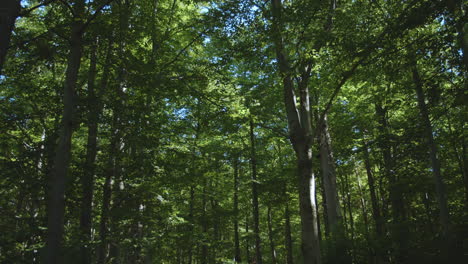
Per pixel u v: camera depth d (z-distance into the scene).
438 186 10.71
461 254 7.46
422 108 10.63
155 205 9.83
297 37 8.65
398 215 13.34
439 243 7.89
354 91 14.33
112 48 8.89
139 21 9.58
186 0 11.25
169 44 12.12
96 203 10.14
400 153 12.57
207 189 17.05
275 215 25.84
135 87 9.32
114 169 8.89
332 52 8.05
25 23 11.46
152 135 9.23
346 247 8.64
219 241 14.19
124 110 8.76
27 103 9.01
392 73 8.38
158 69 9.54
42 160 7.67
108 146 9.01
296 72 8.66
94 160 8.61
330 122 16.05
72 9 7.31
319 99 15.59
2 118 8.09
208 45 14.33
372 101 13.66
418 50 7.94
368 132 15.98
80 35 6.80
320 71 10.38
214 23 9.38
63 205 5.71
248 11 8.72
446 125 14.27
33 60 8.21
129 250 9.94
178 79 9.80
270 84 11.88
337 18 8.15
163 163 9.52
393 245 8.20
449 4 6.54
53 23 8.32
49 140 7.66
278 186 16.91
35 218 7.29
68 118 6.15
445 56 8.13
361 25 8.16
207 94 10.21
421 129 11.05
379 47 7.66
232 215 16.05
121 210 8.52
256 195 16.83
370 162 17.94
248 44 8.88
